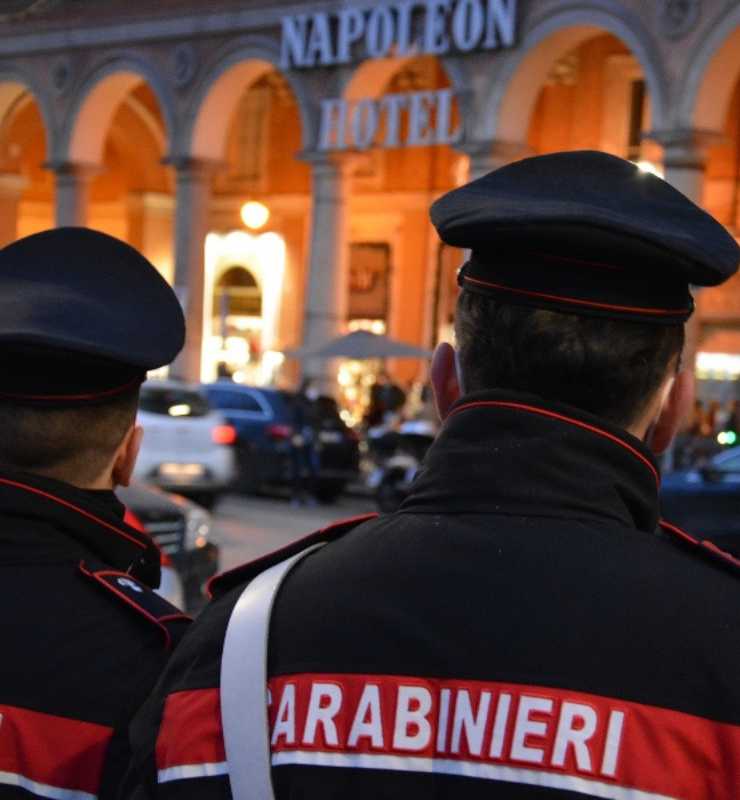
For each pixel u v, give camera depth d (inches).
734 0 941.2
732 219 1156.5
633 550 71.5
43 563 102.9
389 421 1135.6
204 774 71.6
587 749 66.0
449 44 1106.7
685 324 76.7
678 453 1015.0
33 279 103.3
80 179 1423.5
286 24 1216.8
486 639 69.0
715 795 65.7
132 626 101.3
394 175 1401.3
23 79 1465.3
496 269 74.4
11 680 98.1
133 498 428.5
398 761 68.2
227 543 728.3
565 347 73.7
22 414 102.5
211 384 1002.7
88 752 97.6
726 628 68.8
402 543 74.0
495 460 74.2
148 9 1343.5
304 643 72.4
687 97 965.8
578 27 1035.9
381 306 1412.4
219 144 1327.5
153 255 1630.2
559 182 73.7
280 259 1524.4
